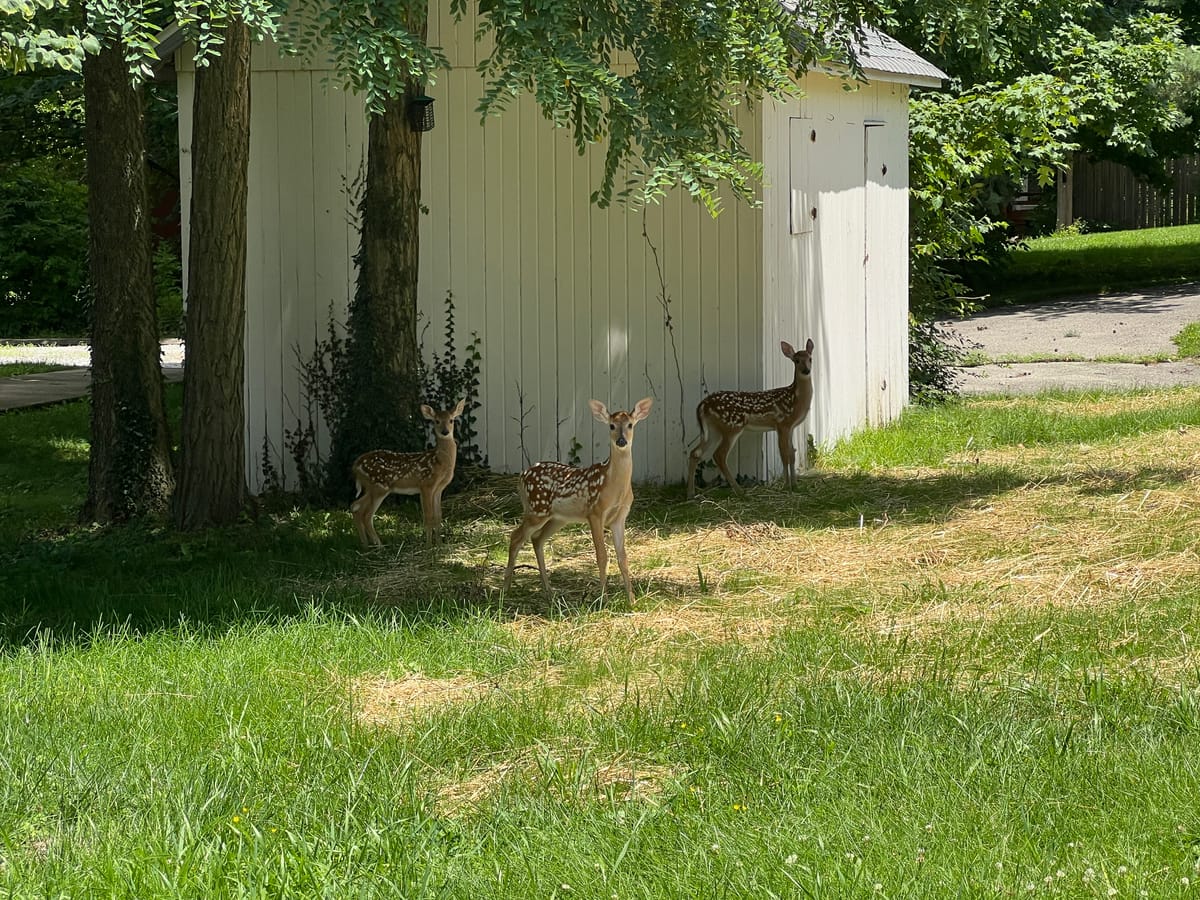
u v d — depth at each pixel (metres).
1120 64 25.05
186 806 5.45
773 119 12.70
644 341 13.16
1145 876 4.51
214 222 11.35
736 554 10.16
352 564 10.30
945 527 10.55
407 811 5.46
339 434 12.80
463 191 13.41
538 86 8.57
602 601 8.91
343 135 13.43
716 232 12.85
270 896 4.70
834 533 10.63
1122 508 10.64
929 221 19.36
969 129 20.42
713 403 12.49
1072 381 19.66
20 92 19.34
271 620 8.53
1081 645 7.27
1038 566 9.19
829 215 14.31
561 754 6.10
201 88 11.27
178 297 29.56
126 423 12.09
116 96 11.89
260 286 13.62
